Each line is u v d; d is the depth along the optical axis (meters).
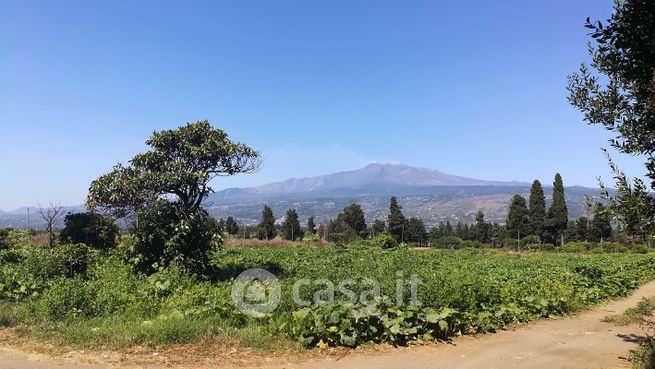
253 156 17.41
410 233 83.31
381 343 8.86
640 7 4.98
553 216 68.12
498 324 11.22
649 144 6.00
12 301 11.75
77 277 13.35
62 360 7.35
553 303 13.56
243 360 7.66
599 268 22.80
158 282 12.93
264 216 78.19
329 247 42.81
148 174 15.73
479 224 80.50
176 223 16.00
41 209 24.77
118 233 24.67
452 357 8.48
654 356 8.04
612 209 5.95
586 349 9.63
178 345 8.13
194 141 17.03
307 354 8.11
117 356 7.56
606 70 6.45
